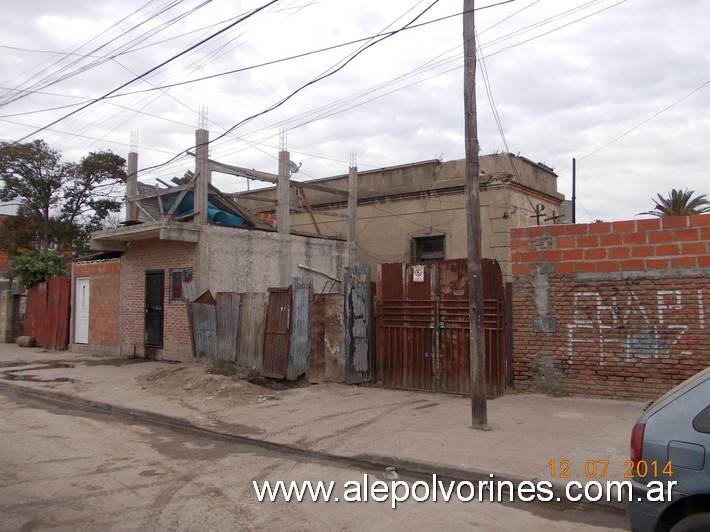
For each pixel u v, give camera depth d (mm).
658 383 9547
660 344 9555
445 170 20359
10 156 28984
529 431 7965
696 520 3574
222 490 6117
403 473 6809
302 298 12406
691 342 9328
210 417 9625
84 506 5578
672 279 9508
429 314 11273
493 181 18906
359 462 7234
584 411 9070
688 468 3645
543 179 21688
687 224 9445
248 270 16297
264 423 9141
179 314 15789
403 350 11562
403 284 11641
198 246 15195
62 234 30734
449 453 7086
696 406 3768
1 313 24906
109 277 18609
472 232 8258
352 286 11953
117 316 18125
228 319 13531
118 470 6844
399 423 8750
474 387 8203
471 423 8500
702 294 9281
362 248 21969
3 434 8711
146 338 16875
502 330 10602
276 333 12461
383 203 21547
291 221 24469
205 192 15375
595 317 10078
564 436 7652
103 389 12242
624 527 5164
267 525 5137
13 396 12250
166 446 8094
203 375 11984
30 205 30188
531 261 10633
